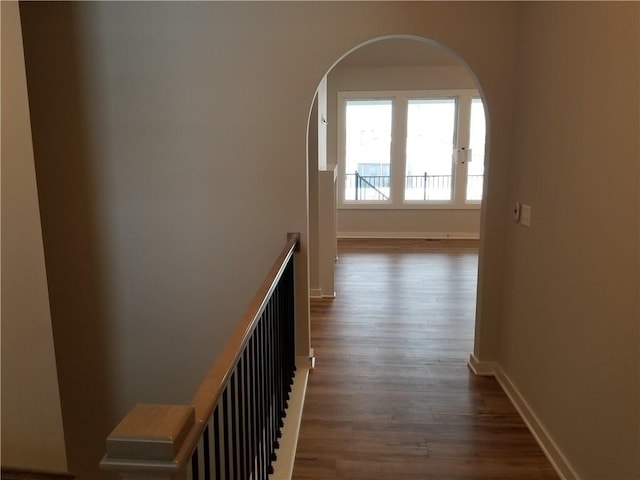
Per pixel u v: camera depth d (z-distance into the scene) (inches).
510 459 87.0
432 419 99.5
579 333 75.7
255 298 70.1
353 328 150.2
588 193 72.6
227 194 112.4
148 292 117.8
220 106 108.7
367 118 286.8
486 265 113.3
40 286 83.9
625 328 63.2
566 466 80.4
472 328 149.9
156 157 111.5
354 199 296.7
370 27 104.1
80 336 120.5
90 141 111.4
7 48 76.0
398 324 153.3
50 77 108.9
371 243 280.5
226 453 53.2
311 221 174.7
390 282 200.7
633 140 61.1
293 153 109.9
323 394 109.7
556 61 83.7
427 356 129.6
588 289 72.7
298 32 105.0
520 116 101.6
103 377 122.2
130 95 109.0
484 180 112.3
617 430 65.4
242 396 62.8
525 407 98.6
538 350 92.3
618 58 64.4
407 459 87.1
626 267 62.9
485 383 114.5
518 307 103.1
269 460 82.4
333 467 85.1
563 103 81.0
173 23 105.7
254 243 114.4
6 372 76.3
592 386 71.9
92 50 107.5
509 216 108.4
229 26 105.4
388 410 103.0
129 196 113.6
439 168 288.8
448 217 291.0
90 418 124.1
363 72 275.7
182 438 33.9
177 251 115.6
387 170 291.9
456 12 103.2
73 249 116.5
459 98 274.5
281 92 107.6
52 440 87.9
